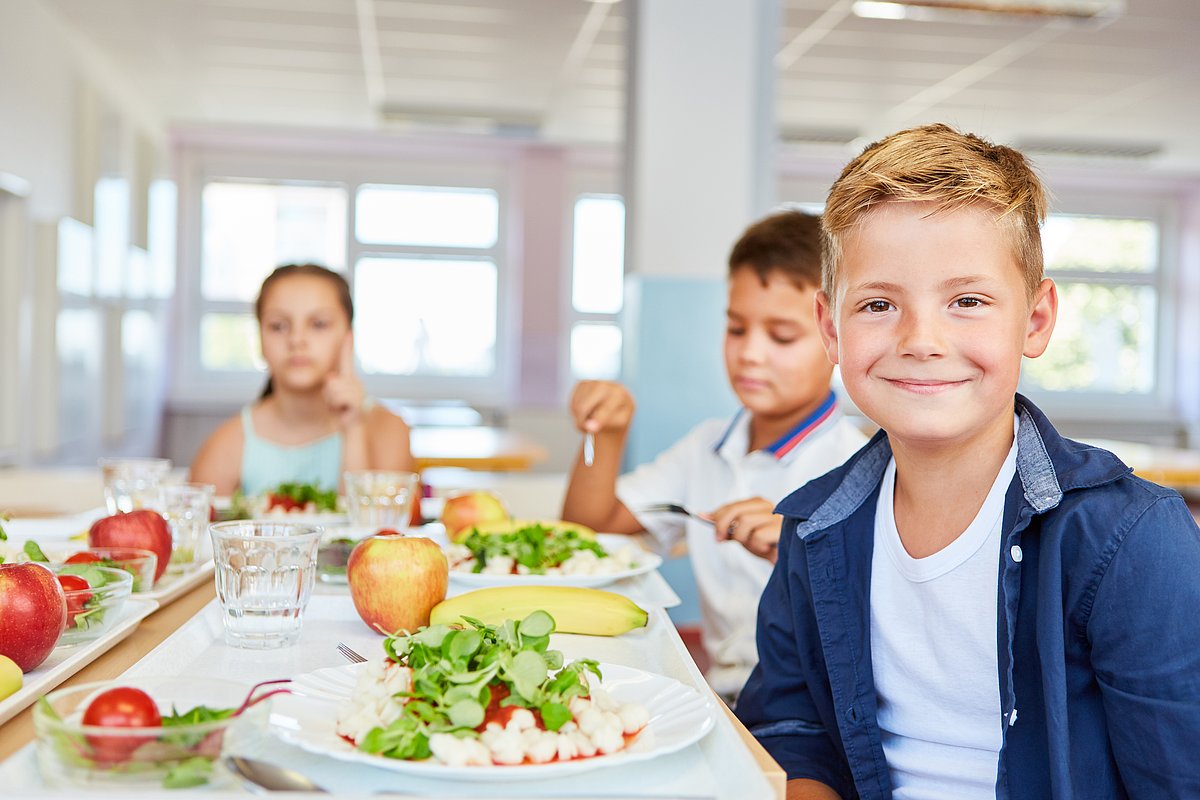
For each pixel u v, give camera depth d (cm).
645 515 162
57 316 444
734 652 137
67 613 82
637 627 98
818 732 98
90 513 162
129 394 590
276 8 459
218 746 56
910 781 87
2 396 427
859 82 541
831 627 91
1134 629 76
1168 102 572
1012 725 82
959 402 78
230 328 738
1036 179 82
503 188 750
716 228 329
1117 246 810
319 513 156
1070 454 81
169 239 702
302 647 91
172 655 84
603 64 525
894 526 90
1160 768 75
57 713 56
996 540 84
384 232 745
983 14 430
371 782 60
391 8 455
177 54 526
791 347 144
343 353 204
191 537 116
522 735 61
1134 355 814
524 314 734
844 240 81
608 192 754
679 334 328
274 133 704
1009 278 77
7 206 425
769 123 340
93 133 507
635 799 57
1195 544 77
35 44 436
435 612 95
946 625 86
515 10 452
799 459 148
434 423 685
